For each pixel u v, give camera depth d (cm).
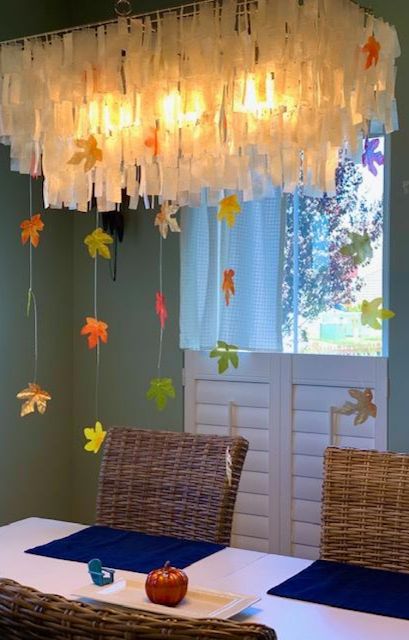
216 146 214
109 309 388
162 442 258
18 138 243
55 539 230
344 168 341
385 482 218
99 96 222
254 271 355
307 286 350
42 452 381
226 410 361
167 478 254
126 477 260
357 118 206
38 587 191
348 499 221
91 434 256
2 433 361
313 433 342
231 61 203
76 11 388
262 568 205
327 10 194
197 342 368
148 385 379
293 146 209
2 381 361
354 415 331
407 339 320
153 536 234
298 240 351
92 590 179
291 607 177
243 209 355
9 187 362
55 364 388
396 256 321
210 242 361
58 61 221
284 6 195
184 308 369
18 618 122
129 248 382
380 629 166
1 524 361
